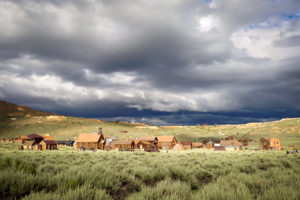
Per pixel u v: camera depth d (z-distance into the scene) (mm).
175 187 6230
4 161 7797
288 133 139250
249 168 13383
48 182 6352
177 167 11102
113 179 7453
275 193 5691
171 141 93500
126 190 7113
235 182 7043
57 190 5273
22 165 7707
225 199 5121
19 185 5520
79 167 9148
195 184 8297
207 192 5480
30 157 16062
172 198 5137
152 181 8812
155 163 13781
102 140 84625
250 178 7766
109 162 14047
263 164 15672
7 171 6164
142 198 5207
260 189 6555
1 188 5203
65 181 6172
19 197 5125
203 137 143875
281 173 9719
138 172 9672
